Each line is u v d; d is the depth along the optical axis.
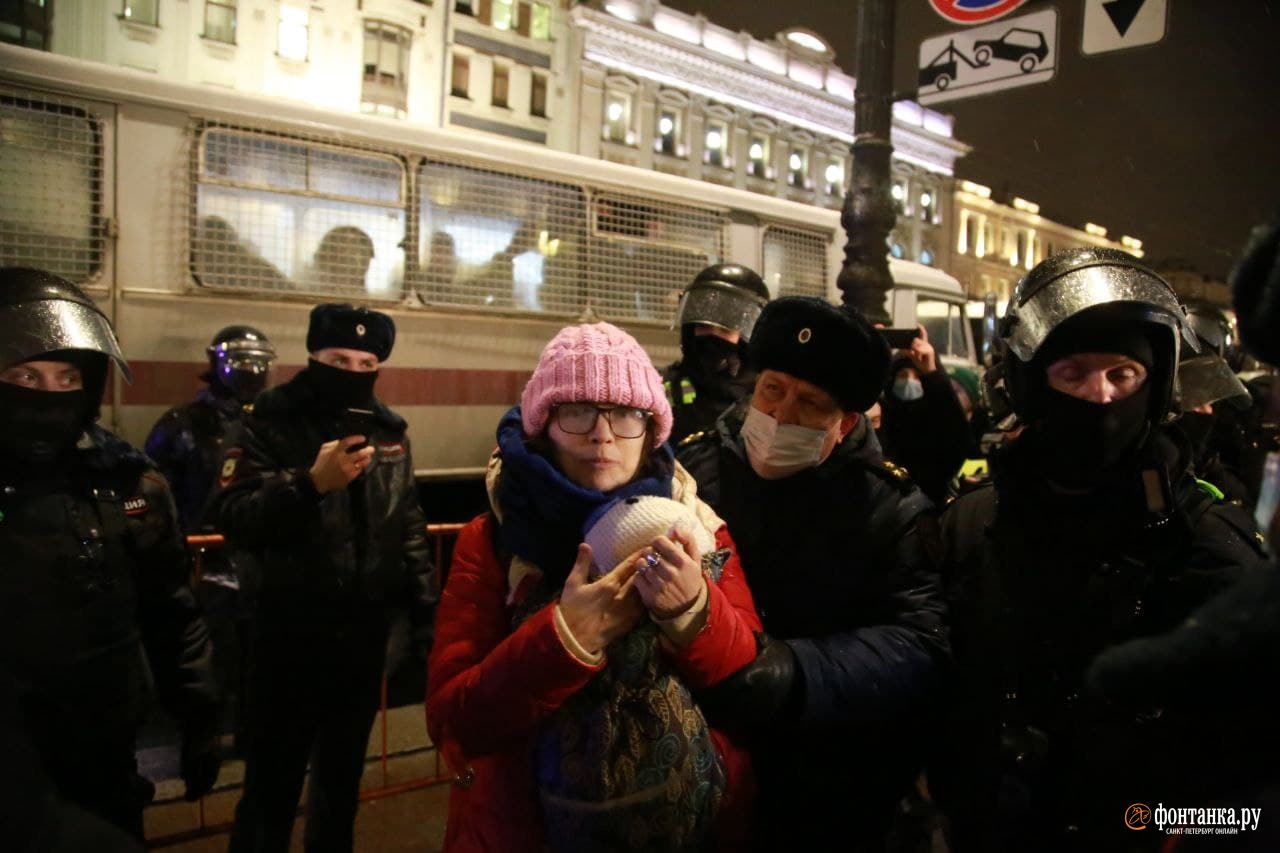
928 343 2.53
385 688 3.58
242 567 2.88
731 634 1.44
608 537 1.40
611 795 1.33
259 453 2.72
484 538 1.67
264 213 5.51
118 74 5.09
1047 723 1.41
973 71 5.15
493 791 1.45
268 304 5.52
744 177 34.47
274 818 2.59
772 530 1.81
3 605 1.79
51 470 1.91
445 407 6.21
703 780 1.40
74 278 4.96
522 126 28.59
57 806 0.83
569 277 6.72
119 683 1.96
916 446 2.54
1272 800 0.74
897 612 1.71
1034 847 1.39
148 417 5.18
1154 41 4.59
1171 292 1.46
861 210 5.14
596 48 29.75
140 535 2.07
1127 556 1.40
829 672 1.57
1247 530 1.35
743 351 3.25
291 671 2.62
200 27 23.03
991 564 1.56
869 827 1.72
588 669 1.33
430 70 26.47
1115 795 1.29
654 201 7.16
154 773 3.72
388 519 2.81
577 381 1.50
